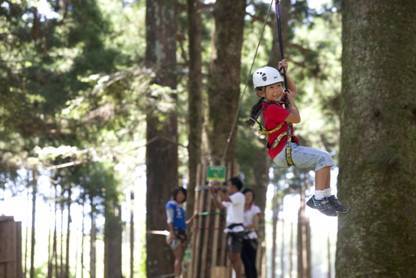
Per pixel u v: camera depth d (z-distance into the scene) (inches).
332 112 1087.6
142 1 1103.0
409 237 414.9
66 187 1176.2
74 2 919.7
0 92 831.1
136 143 973.2
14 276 424.8
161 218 898.1
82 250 1229.7
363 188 420.2
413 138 423.2
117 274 947.3
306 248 1815.9
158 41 886.4
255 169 1213.1
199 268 592.4
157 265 889.5
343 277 421.7
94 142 944.9
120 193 1211.9
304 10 1023.6
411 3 434.9
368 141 422.9
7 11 801.6
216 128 729.0
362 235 417.1
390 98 423.5
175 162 913.5
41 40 895.1
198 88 806.5
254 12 1003.3
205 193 598.5
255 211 596.7
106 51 982.4
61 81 932.0
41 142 956.6
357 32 436.5
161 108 786.2
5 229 425.1
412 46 431.8
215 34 745.6
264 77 317.1
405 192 416.8
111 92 780.0
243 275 650.2
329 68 1050.1
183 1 1047.6
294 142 317.1
